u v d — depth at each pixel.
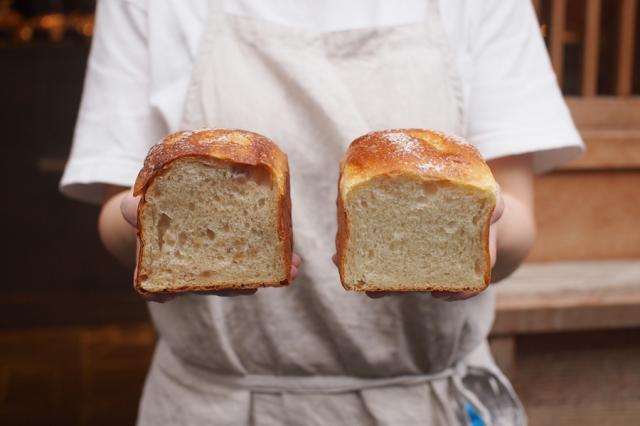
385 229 0.64
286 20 0.85
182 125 0.84
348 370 0.88
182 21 0.85
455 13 0.85
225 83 0.84
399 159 0.63
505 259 0.84
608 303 1.20
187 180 0.63
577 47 1.79
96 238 2.76
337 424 0.88
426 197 0.63
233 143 0.64
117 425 2.01
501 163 0.88
